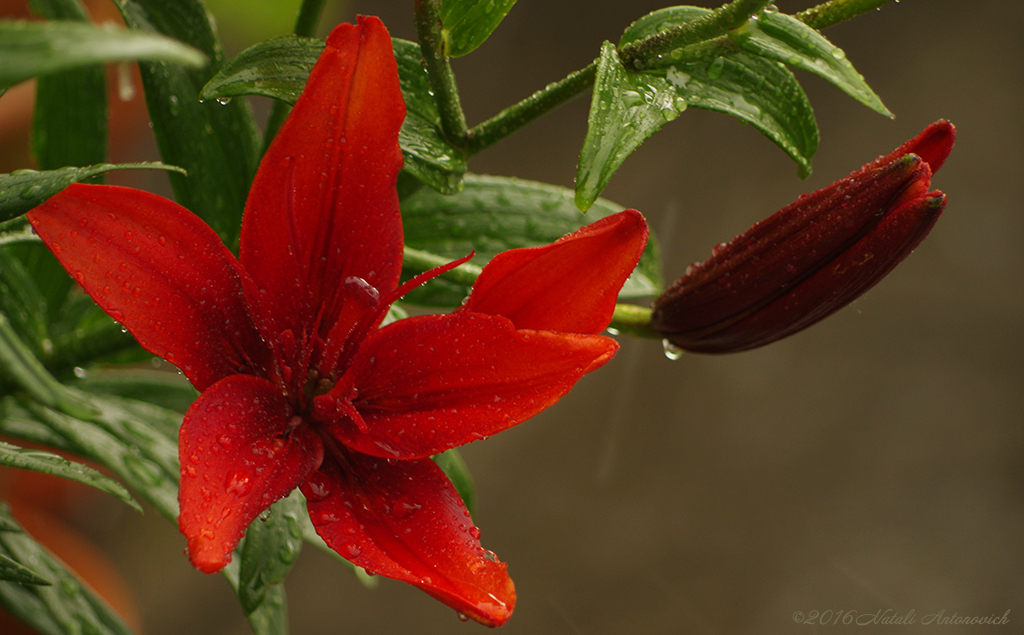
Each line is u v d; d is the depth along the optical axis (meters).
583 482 1.53
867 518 1.47
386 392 0.66
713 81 0.68
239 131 0.72
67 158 0.73
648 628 1.36
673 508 1.49
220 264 0.65
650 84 0.68
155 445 0.69
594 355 0.64
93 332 0.71
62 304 0.75
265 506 0.64
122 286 0.64
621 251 0.65
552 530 1.47
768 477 1.52
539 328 0.66
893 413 1.57
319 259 0.67
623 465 1.55
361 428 0.66
